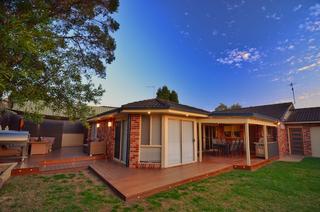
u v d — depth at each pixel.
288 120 15.70
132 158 7.86
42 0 2.80
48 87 3.41
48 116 10.51
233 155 11.91
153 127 8.12
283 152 14.37
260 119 10.31
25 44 1.95
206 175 6.86
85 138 17.19
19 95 2.66
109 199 4.54
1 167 5.96
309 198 4.86
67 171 7.60
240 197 4.87
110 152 10.37
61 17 4.87
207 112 9.69
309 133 14.71
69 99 3.90
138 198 4.61
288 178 6.90
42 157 9.62
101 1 6.04
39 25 2.40
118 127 9.86
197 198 4.75
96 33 6.73
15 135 8.26
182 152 8.68
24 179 6.27
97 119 12.21
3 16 2.00
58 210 3.89
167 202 4.45
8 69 2.03
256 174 7.54
